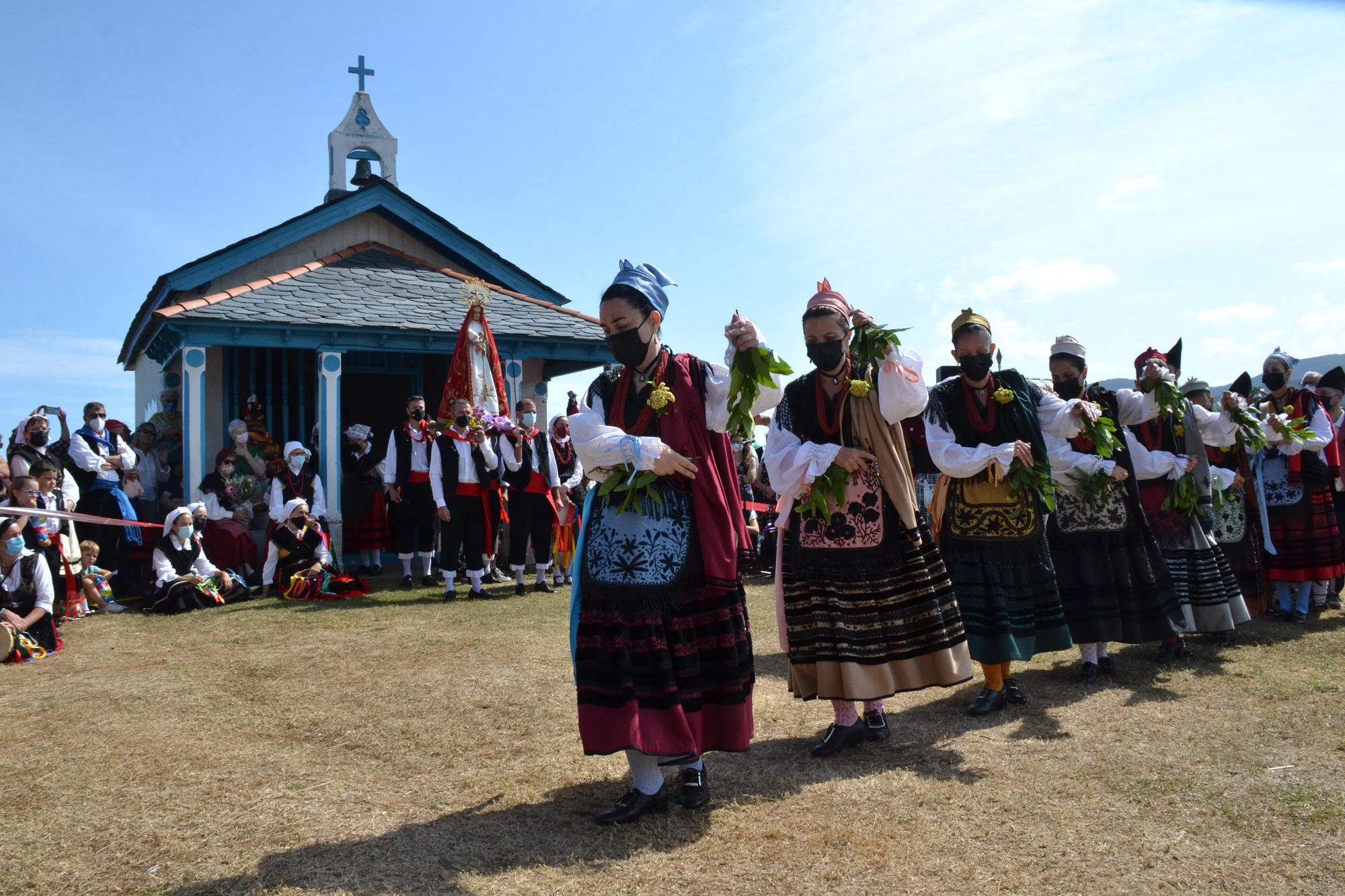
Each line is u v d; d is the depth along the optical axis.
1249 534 6.42
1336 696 4.45
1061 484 4.98
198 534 9.01
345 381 14.07
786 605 3.98
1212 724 4.11
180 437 11.57
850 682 3.76
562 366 13.39
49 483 7.86
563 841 3.05
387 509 11.35
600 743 3.07
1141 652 5.63
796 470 3.86
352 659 5.93
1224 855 2.81
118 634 7.24
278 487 9.62
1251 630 6.29
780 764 3.77
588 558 3.28
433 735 4.25
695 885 2.71
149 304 12.24
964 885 2.66
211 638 6.88
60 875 2.87
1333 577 6.57
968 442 4.52
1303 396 6.86
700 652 3.26
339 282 11.82
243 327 10.23
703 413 3.34
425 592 9.38
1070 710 4.43
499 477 9.12
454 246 13.14
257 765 3.88
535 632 6.86
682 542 3.24
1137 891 2.60
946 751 3.88
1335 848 2.83
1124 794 3.32
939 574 3.95
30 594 6.37
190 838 3.12
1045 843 2.93
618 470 3.25
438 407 14.00
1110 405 5.50
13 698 5.10
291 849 3.02
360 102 14.55
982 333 4.42
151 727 4.46
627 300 3.28
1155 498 5.55
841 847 2.94
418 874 2.82
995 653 4.32
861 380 3.85
